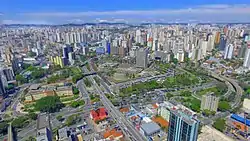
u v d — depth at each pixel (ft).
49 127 602.44
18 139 649.20
